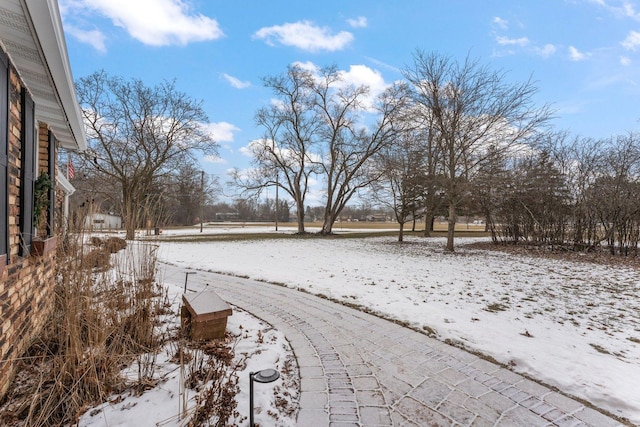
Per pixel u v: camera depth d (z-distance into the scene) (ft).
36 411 6.82
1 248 7.41
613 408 7.93
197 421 6.70
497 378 9.34
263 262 30.45
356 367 9.94
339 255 36.47
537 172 40.93
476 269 27.14
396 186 53.83
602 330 13.15
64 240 11.54
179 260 31.22
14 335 8.23
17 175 9.11
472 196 39.55
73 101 11.07
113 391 7.75
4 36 7.32
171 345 10.31
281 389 8.52
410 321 14.06
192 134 58.70
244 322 13.46
